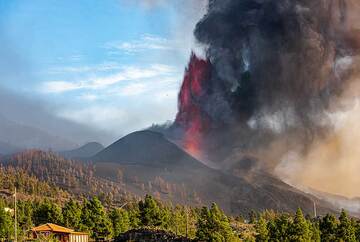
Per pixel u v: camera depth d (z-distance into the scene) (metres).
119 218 147.00
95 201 145.50
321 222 136.50
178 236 123.94
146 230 125.75
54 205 148.38
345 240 128.75
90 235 140.88
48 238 118.31
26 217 144.50
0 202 147.75
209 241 121.38
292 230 122.88
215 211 130.12
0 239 121.06
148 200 150.00
